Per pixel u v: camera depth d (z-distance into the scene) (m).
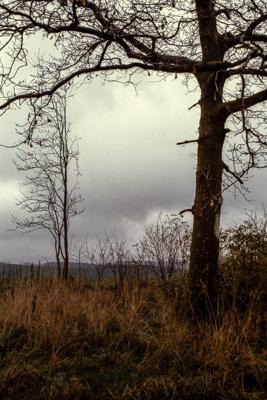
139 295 9.24
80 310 8.20
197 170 7.78
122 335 6.82
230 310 7.13
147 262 12.56
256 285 7.39
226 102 7.57
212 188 7.56
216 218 7.52
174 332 6.83
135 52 7.82
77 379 5.65
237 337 6.11
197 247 7.54
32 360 6.33
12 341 7.02
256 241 7.63
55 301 8.61
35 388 5.55
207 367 5.83
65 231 14.84
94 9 7.61
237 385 5.37
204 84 7.89
